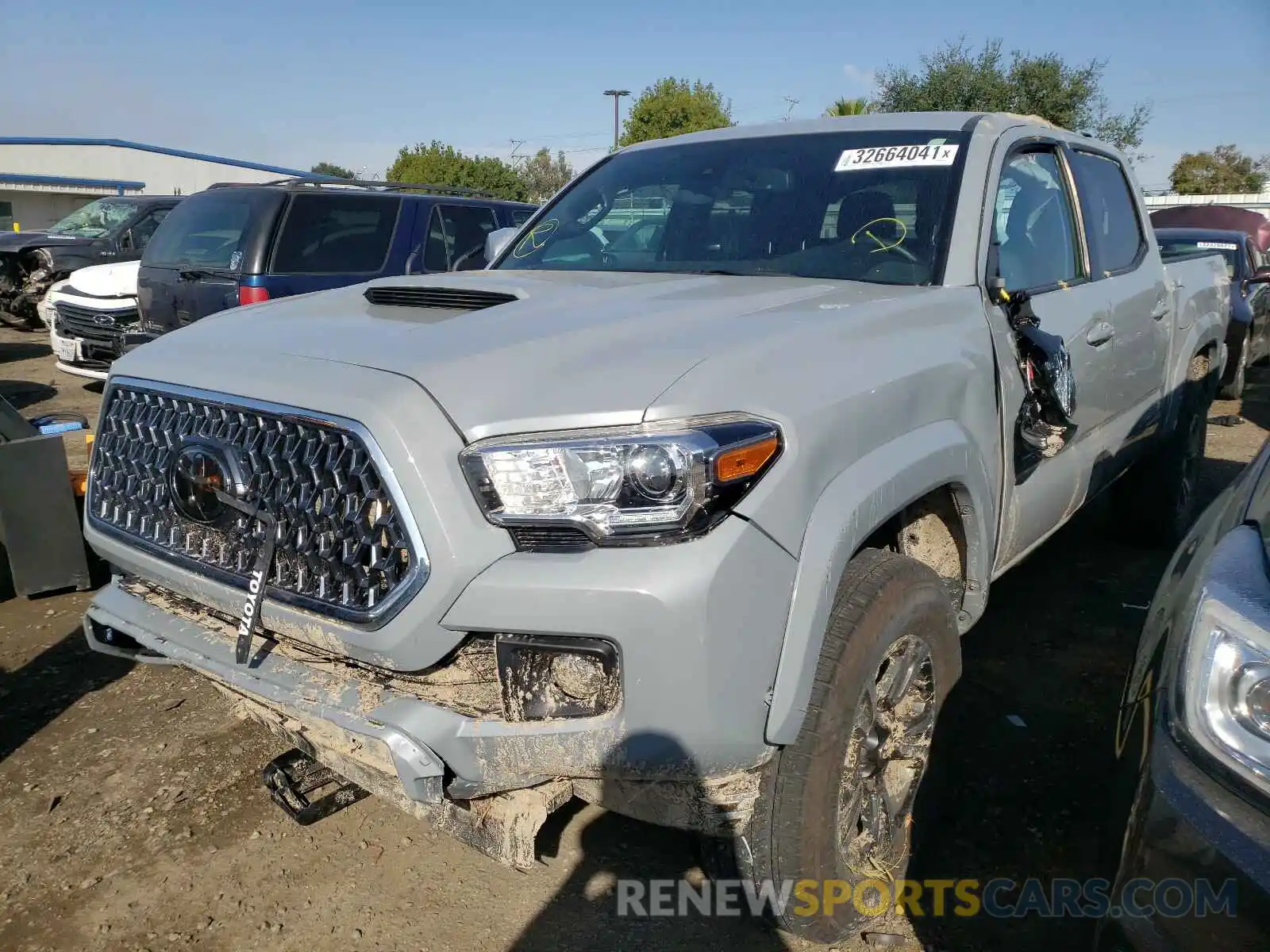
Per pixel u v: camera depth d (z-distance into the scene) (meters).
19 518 4.50
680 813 2.12
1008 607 4.54
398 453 1.92
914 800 2.64
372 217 7.48
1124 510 5.19
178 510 2.31
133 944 2.52
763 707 1.99
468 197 8.86
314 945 2.51
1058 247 3.63
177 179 42.16
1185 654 1.79
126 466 2.54
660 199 3.62
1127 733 2.02
